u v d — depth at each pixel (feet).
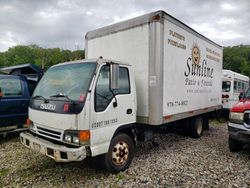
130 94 15.65
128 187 13.19
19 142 22.38
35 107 14.73
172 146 21.90
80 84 13.33
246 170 16.01
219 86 30.35
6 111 21.85
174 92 18.79
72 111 12.44
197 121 25.48
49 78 15.48
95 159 14.25
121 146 15.10
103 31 19.58
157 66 16.30
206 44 25.30
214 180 14.33
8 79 22.54
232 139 19.58
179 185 13.55
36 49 157.58
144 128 17.76
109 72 14.02
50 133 13.50
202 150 20.67
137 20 17.19
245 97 22.00
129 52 17.71
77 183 13.69
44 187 13.21
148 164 16.76
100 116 13.30
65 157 12.19
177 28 18.85
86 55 21.17
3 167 16.15
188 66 21.17
